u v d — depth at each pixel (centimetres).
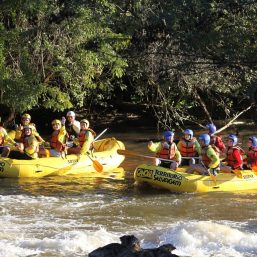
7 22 2052
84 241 1057
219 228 1102
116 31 2159
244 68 2019
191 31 1958
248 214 1280
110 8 2077
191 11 1947
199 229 1100
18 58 1995
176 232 1091
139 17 2089
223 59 2002
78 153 1691
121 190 1474
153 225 1185
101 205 1330
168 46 2128
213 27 1967
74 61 2047
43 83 2034
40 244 1038
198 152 1544
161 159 1516
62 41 2027
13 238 1074
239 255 1009
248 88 2038
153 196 1420
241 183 1498
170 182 1458
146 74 2230
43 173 1590
